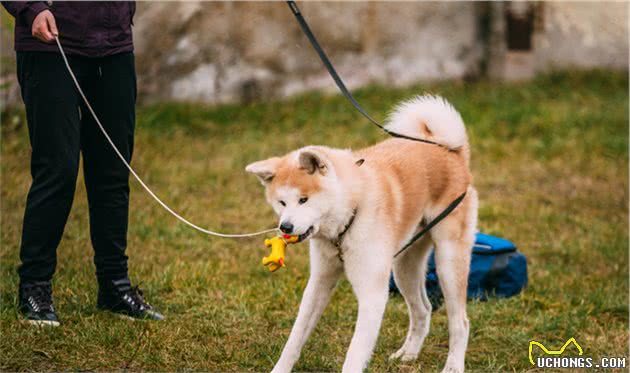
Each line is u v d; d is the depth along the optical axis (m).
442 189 5.74
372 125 13.73
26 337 5.48
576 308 6.88
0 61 13.28
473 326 6.37
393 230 5.25
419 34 16.12
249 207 9.89
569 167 12.11
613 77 16.75
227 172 11.33
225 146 12.73
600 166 12.19
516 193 10.82
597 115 14.52
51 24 5.36
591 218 9.77
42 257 5.79
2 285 6.48
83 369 5.25
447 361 5.57
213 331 6.00
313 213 5.05
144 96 14.45
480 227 9.14
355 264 5.15
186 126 13.63
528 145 13.07
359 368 4.94
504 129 13.80
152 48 14.49
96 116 5.86
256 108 14.66
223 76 14.99
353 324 6.36
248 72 15.13
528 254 8.39
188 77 14.77
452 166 5.84
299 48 15.45
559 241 8.75
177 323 6.09
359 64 15.83
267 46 15.24
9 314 5.80
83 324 5.86
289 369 5.20
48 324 5.71
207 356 5.57
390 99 14.98
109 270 6.11
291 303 6.74
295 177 5.09
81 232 8.31
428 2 16.16
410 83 16.02
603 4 16.84
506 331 6.27
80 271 7.02
